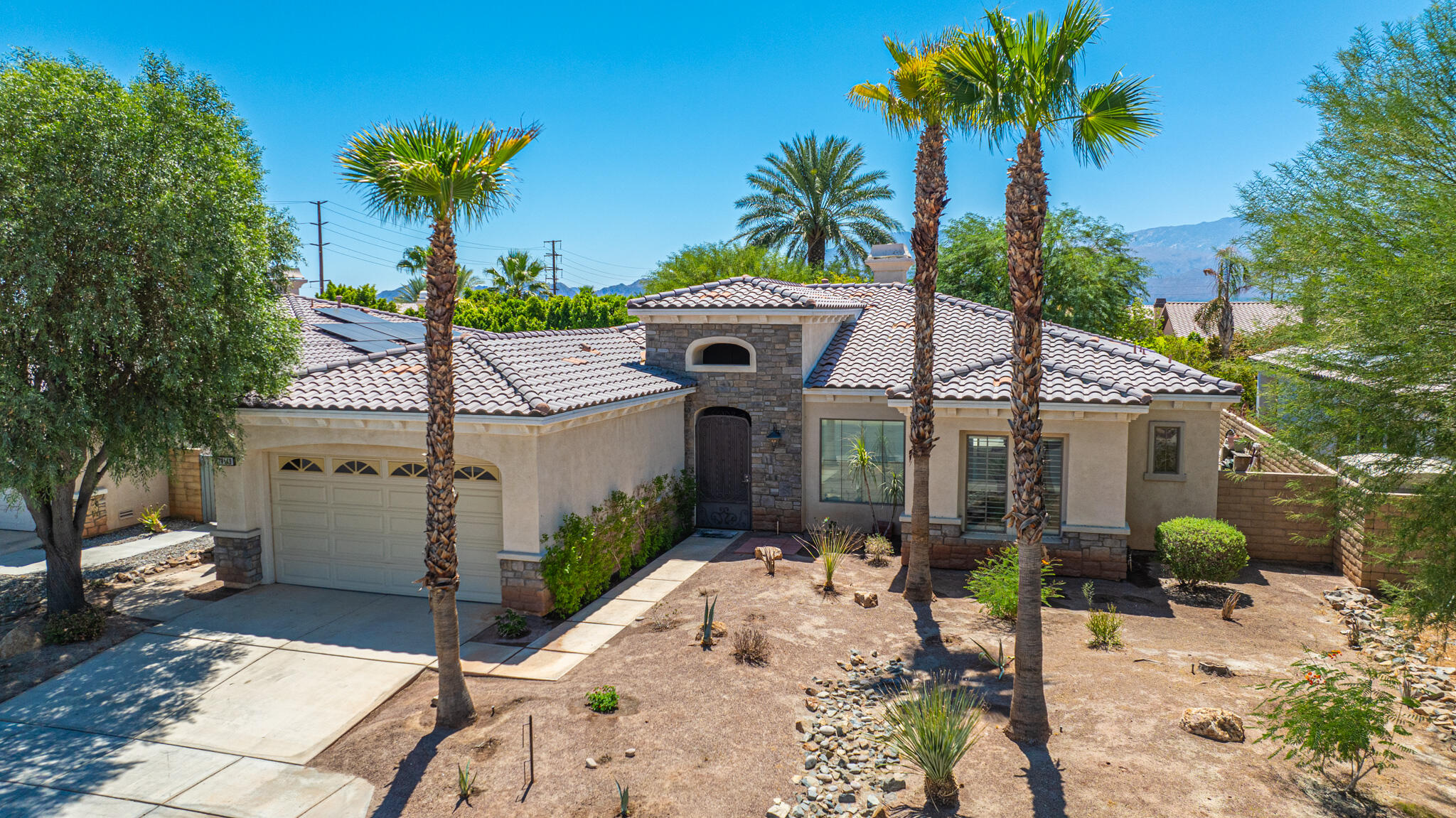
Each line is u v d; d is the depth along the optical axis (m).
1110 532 14.95
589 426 14.76
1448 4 10.89
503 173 9.52
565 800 8.28
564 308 40.50
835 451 18.39
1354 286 10.53
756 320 18.23
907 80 12.55
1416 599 10.66
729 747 9.16
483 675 11.33
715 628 12.27
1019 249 8.72
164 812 8.38
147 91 12.42
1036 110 8.60
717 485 19.30
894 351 19.12
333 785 8.78
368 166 9.16
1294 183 11.95
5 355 11.40
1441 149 10.84
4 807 8.50
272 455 15.35
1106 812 7.65
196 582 15.73
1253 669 10.84
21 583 16.03
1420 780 8.16
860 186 45.06
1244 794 7.82
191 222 12.22
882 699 10.23
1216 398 15.48
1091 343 17.84
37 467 11.55
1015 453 8.95
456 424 13.29
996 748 8.88
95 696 10.95
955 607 13.51
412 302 52.81
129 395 12.66
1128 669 10.78
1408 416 10.12
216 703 10.73
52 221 11.30
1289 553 16.44
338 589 15.17
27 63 11.76
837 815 7.89
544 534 13.41
